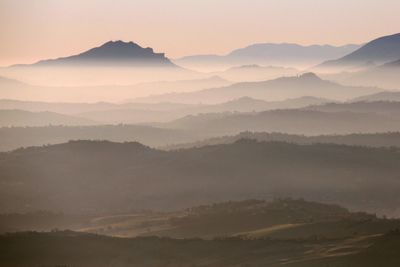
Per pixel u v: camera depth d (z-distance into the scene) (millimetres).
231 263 175375
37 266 173875
